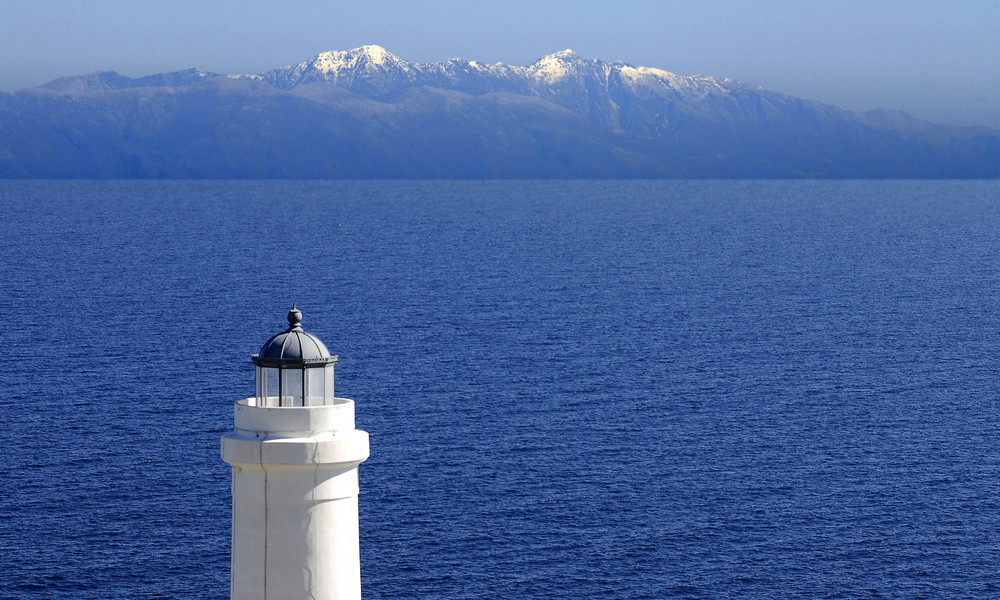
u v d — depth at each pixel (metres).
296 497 81.38
